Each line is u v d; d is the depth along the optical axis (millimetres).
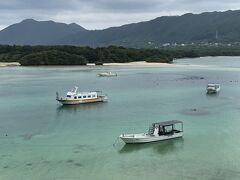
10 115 88312
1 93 125688
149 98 111938
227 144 61344
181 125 72750
